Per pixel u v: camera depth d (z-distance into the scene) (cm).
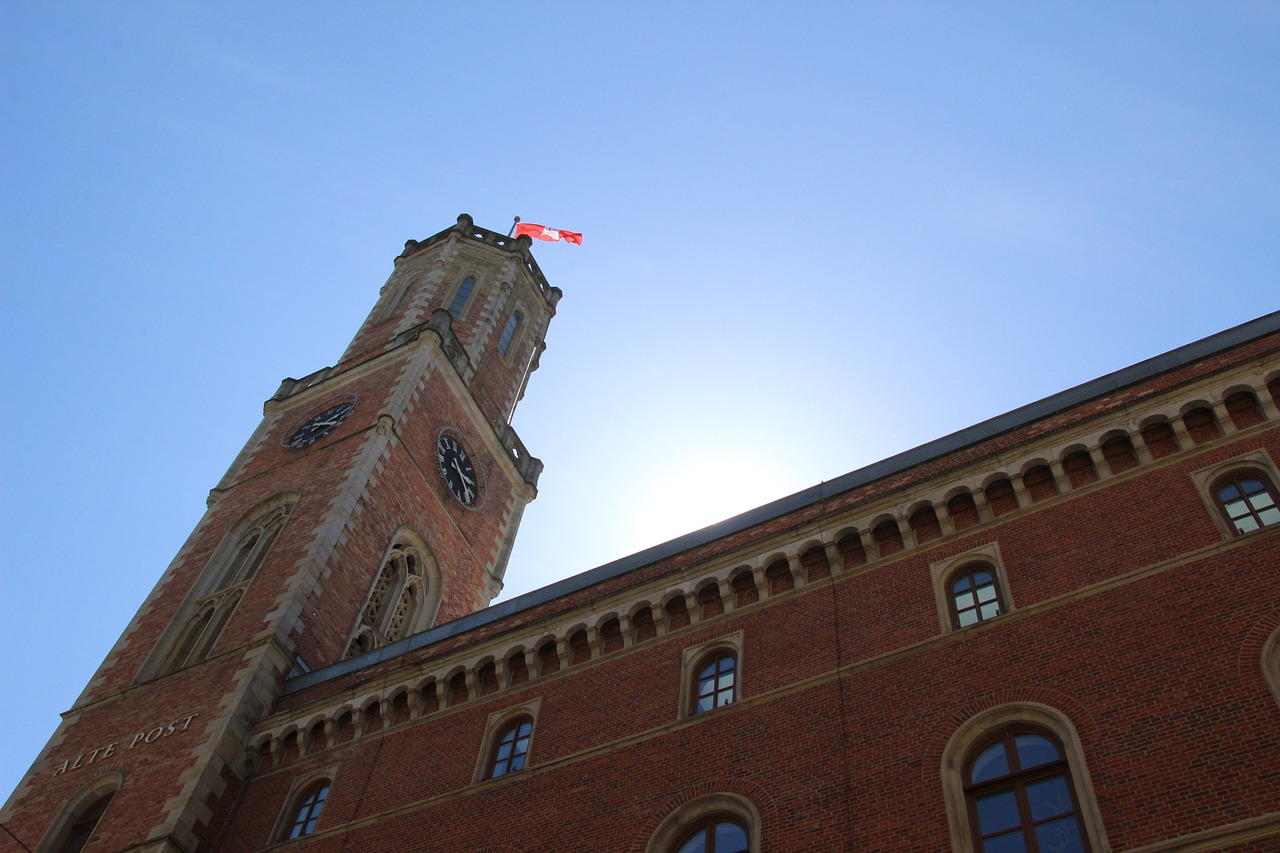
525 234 6656
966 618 2244
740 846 2072
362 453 4269
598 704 2561
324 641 3619
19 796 3238
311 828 2716
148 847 2742
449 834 2448
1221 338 2427
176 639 3769
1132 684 1919
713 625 2569
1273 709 1772
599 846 2211
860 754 2072
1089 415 2398
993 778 1914
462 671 2841
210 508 4400
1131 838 1705
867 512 2516
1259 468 2162
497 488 5066
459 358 5125
